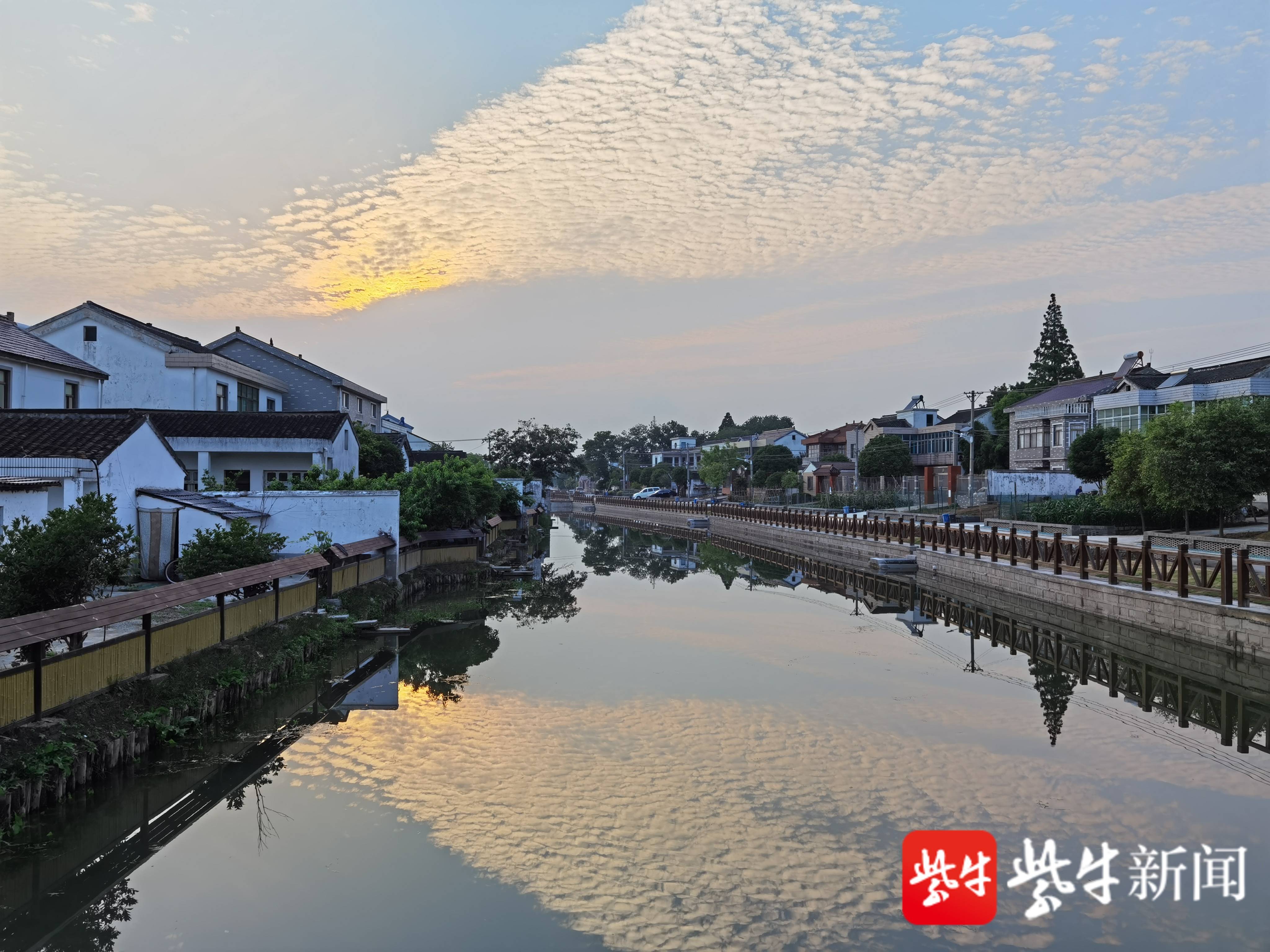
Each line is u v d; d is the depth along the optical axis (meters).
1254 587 16.73
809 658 18.08
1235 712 13.88
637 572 36.84
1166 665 17.09
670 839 9.08
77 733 9.89
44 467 18.67
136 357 34.91
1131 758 11.62
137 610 11.63
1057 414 54.12
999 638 20.39
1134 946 7.16
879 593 29.75
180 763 11.18
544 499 94.12
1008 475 48.84
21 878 8.27
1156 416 32.91
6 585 11.34
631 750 11.91
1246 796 10.34
